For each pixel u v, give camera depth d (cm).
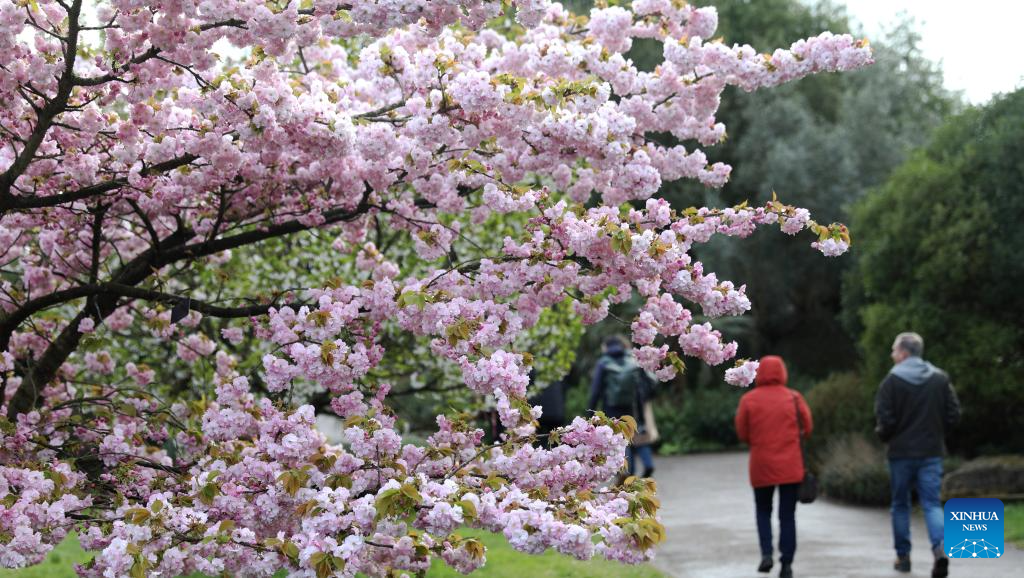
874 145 3138
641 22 580
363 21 383
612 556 366
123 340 862
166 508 382
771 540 956
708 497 1598
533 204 487
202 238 630
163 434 588
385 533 354
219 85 430
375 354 471
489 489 398
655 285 512
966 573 932
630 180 477
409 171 496
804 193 3031
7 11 407
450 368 978
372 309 463
